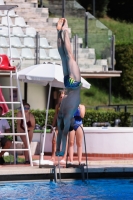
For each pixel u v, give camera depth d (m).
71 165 37.47
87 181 36.31
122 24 118.12
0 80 62.59
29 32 66.06
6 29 64.44
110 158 47.97
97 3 120.44
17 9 69.25
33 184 35.28
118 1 122.25
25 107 42.50
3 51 62.03
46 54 63.41
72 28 65.31
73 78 24.59
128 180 36.81
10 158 41.91
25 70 41.72
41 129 51.38
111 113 60.97
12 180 35.66
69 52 24.75
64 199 30.66
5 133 40.19
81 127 37.31
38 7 73.31
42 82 45.78
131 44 92.62
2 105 42.62
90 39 64.12
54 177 36.03
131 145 49.06
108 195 31.75
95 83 97.06
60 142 25.41
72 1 66.75
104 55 63.72
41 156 39.66
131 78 93.38
